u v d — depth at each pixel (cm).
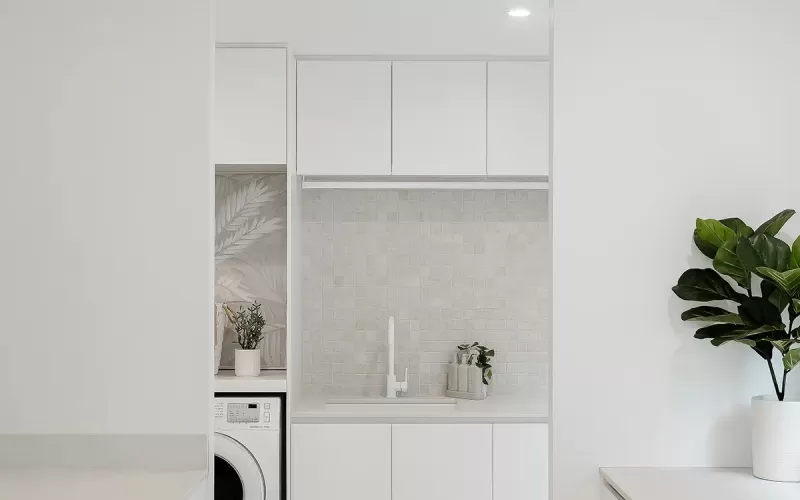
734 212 231
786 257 211
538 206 397
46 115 218
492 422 337
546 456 335
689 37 232
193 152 219
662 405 229
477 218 397
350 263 396
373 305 396
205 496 212
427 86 355
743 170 231
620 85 231
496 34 335
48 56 218
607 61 231
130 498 185
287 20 329
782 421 207
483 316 397
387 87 354
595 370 229
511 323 397
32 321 216
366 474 335
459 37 337
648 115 231
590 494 228
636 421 229
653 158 231
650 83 231
